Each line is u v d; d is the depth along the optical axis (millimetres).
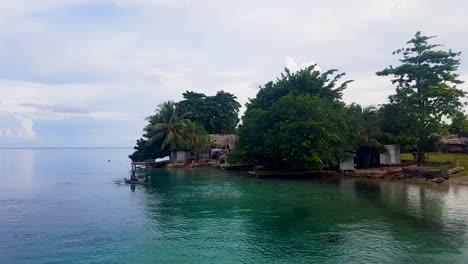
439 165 51812
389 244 21062
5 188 46469
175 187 45344
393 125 55438
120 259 19219
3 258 19453
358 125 53719
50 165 100875
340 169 54688
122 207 32656
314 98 54281
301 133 49812
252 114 58969
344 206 31484
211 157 82812
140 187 46281
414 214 28078
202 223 26344
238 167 69375
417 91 54562
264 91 66250
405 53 55031
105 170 78312
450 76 51312
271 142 51906
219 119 96188
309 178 52875
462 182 43125
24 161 128500
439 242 21312
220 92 98875
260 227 25047
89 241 22312
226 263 18562
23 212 30797
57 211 31094
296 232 23750
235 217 28062
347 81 66375
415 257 18969
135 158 88062
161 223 26469
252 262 18641
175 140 78812
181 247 21047
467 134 77438
